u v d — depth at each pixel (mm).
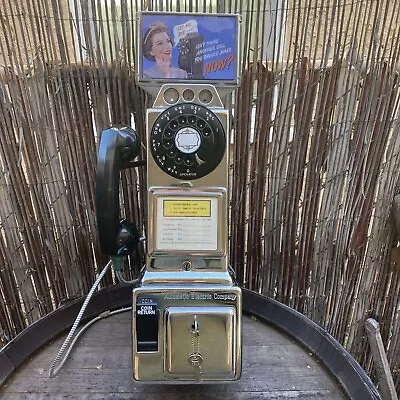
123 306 1135
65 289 1287
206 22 845
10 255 1224
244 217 1253
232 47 852
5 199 1177
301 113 1133
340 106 1127
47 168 1161
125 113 1130
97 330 1064
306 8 1047
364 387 868
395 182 1181
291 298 1327
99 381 925
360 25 1073
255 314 1105
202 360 833
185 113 799
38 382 921
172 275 830
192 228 830
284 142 1166
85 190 1196
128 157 856
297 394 898
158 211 824
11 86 1079
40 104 1104
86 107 1120
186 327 822
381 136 1145
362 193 1200
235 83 854
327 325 1344
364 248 1257
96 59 1081
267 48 1088
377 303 1306
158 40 843
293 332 1040
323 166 1186
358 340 1346
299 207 1229
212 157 807
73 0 1034
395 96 1108
